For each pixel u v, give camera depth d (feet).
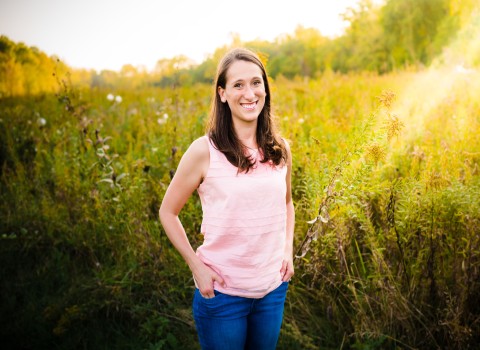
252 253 5.80
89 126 16.97
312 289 8.61
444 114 14.24
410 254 8.05
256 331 6.21
